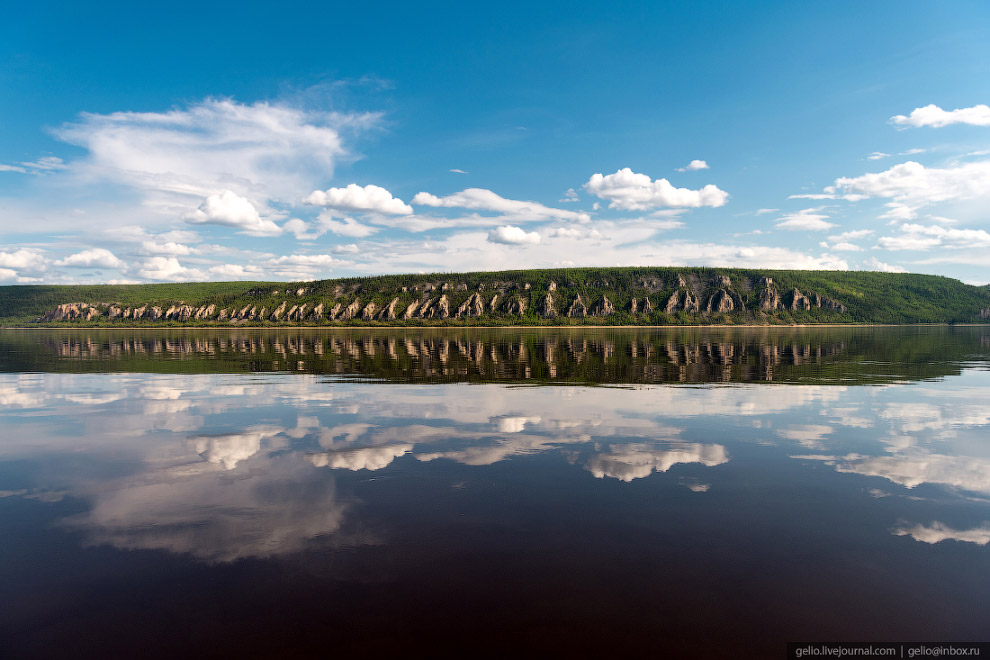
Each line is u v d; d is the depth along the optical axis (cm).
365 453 1473
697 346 7412
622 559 834
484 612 694
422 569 805
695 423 1869
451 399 2438
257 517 1010
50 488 1186
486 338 11369
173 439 1655
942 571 798
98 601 724
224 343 8944
